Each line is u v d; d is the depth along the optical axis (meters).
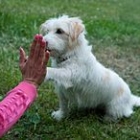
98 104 5.51
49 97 5.96
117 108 5.54
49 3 14.07
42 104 5.81
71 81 5.05
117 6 17.95
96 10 14.97
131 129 5.34
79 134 4.99
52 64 5.23
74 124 5.22
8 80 6.30
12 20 9.45
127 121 5.53
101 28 10.90
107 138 4.95
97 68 5.25
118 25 11.97
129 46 10.23
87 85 5.20
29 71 3.11
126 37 11.10
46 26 5.09
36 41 3.08
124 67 8.40
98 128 5.19
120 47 9.98
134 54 9.54
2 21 9.26
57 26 4.96
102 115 5.68
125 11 17.14
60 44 4.92
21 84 3.08
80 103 5.39
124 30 11.63
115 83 5.45
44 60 3.11
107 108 5.56
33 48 3.09
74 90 5.19
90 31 10.46
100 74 5.27
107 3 17.98
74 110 5.62
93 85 5.23
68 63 5.05
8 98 2.99
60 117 5.48
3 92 6.00
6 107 2.93
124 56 9.24
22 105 2.99
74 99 5.34
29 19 9.91
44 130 5.05
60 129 5.10
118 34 11.00
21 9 11.50
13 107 2.95
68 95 5.27
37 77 3.12
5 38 8.68
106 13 14.98
